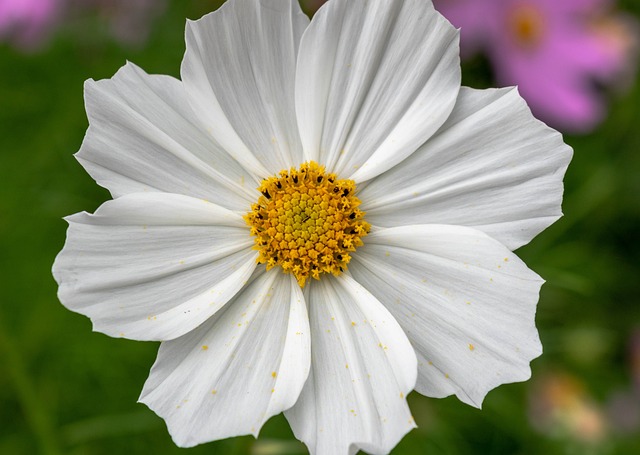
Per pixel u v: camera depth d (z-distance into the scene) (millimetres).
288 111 195
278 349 189
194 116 192
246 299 192
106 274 182
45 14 276
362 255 195
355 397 186
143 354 277
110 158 188
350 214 194
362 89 193
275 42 192
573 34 281
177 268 187
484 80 279
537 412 280
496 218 191
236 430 182
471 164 192
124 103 188
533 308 184
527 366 184
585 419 278
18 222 284
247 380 186
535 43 276
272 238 193
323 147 196
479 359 186
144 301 185
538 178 189
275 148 196
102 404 276
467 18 267
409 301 191
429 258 190
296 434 184
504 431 279
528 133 189
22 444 277
